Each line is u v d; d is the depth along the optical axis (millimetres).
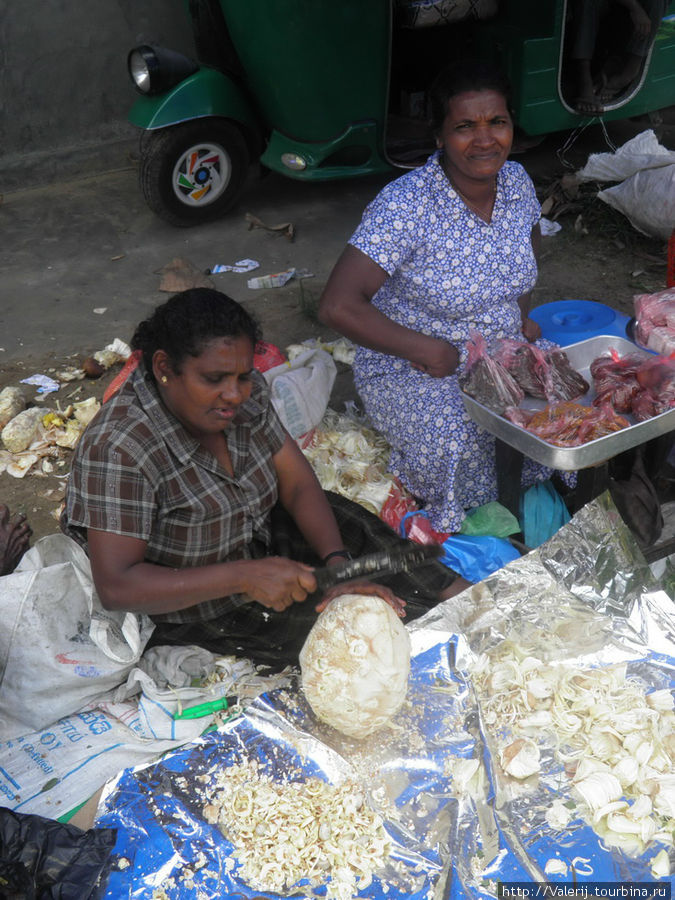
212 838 1776
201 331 1760
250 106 5074
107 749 1981
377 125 4859
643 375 2414
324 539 2234
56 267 4820
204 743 1964
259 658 2188
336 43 4484
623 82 5324
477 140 2352
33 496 3174
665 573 2537
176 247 4996
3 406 3527
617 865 1699
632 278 4480
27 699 2018
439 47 5289
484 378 2420
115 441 1872
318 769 1910
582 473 2463
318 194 5586
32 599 2014
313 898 1681
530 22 4969
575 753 1915
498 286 2602
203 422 1883
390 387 2744
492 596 2217
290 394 2830
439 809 1818
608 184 5164
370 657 1863
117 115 5902
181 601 1920
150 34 5766
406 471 2793
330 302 2518
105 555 1901
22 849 1706
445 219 2500
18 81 5492
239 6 4520
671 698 1998
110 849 1736
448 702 2027
